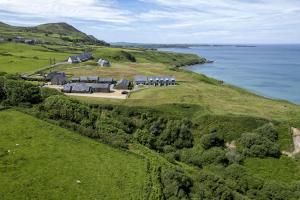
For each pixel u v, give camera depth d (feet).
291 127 306.35
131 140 245.24
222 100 393.09
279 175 248.52
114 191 165.07
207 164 253.24
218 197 188.85
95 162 190.90
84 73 541.75
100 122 262.47
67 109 253.65
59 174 171.42
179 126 300.20
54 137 211.41
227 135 301.63
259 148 271.28
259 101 399.85
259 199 211.20
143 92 415.85
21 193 150.10
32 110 248.11
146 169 192.75
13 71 504.84
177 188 176.35
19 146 192.75
